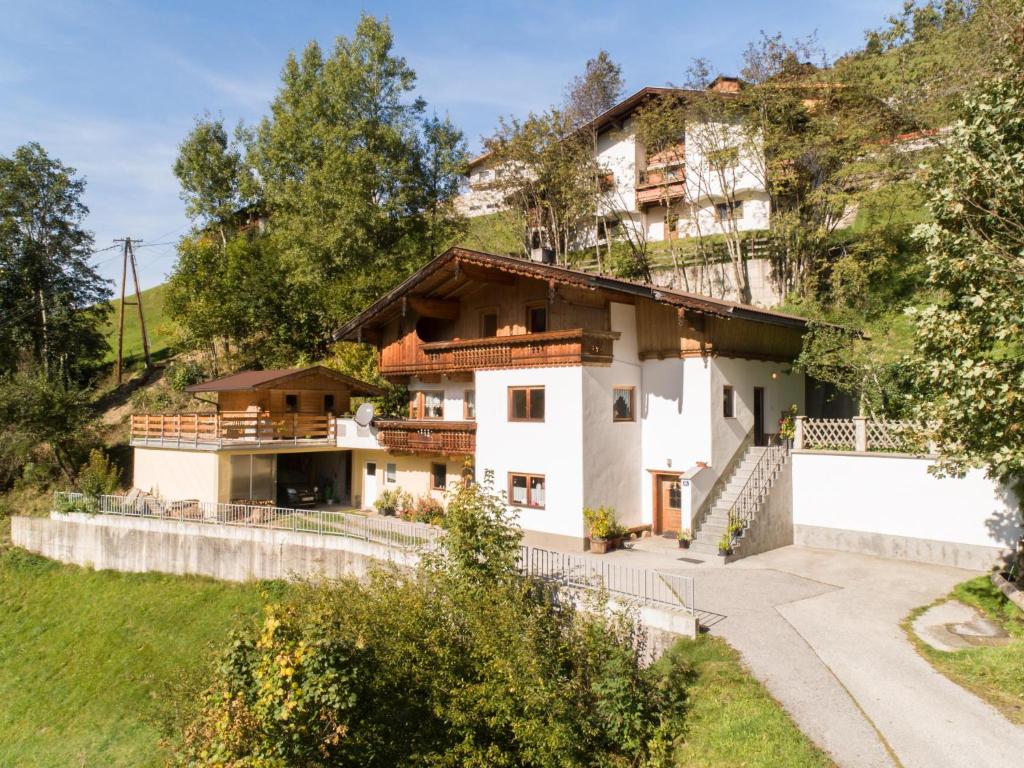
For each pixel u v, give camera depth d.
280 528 23.25
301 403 30.39
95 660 21.30
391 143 43.25
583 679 11.77
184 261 43.53
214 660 10.82
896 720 10.02
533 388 21.88
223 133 54.81
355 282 37.50
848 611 14.59
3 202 43.75
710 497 21.08
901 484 19.08
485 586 13.34
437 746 10.72
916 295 27.33
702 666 12.21
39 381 34.53
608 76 46.62
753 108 33.44
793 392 25.64
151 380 46.69
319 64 47.19
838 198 31.56
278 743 8.83
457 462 25.25
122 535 26.47
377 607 11.79
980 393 10.86
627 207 44.09
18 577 27.39
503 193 42.50
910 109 30.80
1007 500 17.27
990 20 25.86
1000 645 12.47
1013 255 11.43
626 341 22.56
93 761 17.00
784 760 9.31
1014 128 11.69
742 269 37.44
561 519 20.92
